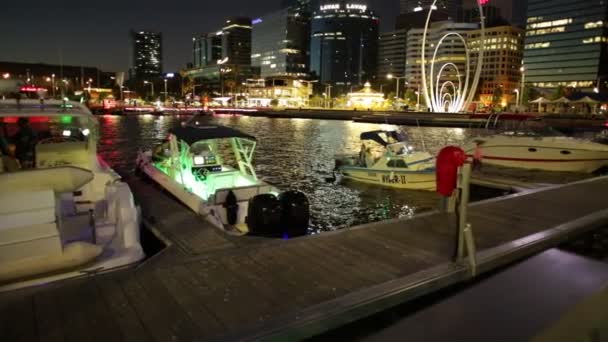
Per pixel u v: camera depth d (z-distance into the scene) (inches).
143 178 578.6
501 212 329.7
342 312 167.2
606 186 441.1
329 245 248.5
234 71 7509.8
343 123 3105.3
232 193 390.6
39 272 215.9
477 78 4042.8
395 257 230.2
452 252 238.1
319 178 807.1
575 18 5251.0
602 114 2967.5
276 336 152.0
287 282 197.3
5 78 400.8
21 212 209.8
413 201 619.8
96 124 341.7
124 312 166.9
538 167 829.2
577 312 68.8
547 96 5162.4
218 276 203.2
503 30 6397.6
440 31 7066.9
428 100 4365.2
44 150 313.9
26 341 146.1
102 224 282.2
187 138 421.1
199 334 151.6
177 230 293.6
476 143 904.3
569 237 272.1
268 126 2674.7
